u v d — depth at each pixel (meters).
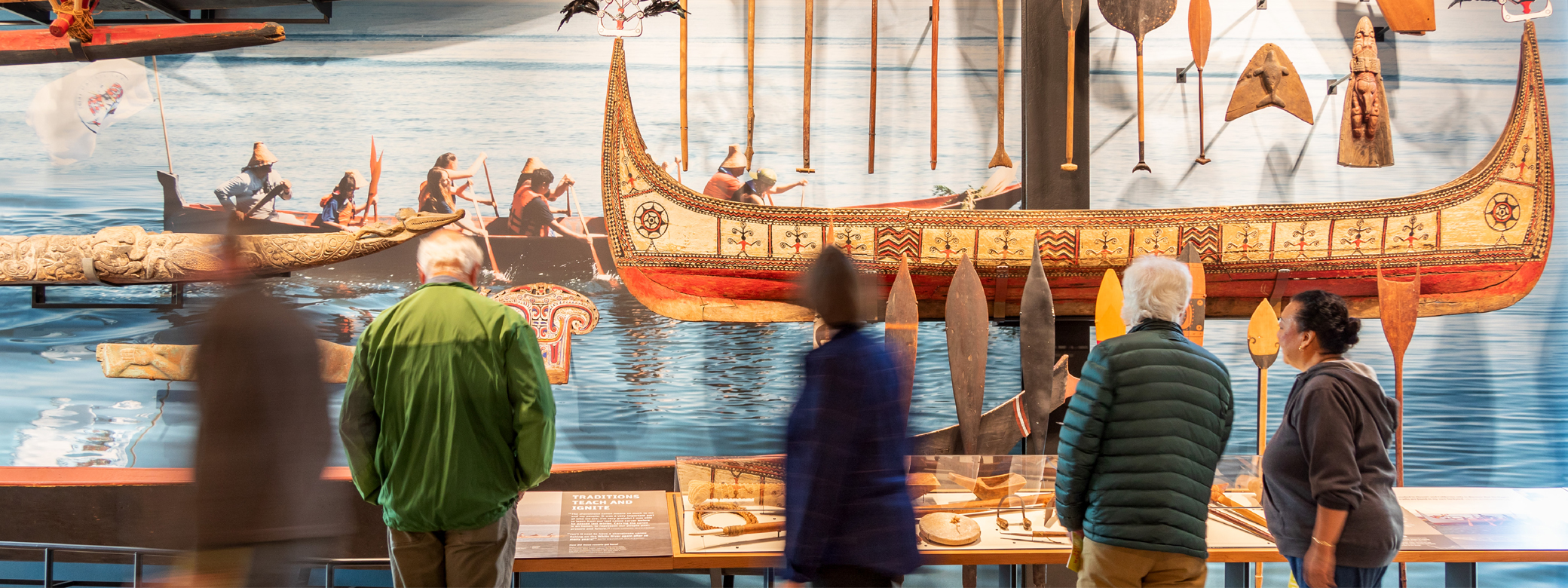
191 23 3.04
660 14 3.49
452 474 1.88
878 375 1.56
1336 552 1.80
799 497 1.52
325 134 3.41
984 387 3.29
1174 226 3.21
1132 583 1.74
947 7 3.54
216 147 3.38
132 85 3.36
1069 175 3.31
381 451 1.95
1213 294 3.33
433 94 3.44
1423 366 3.50
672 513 2.60
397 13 3.42
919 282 3.29
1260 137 3.56
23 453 3.25
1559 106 3.58
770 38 3.51
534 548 2.32
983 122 3.55
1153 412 1.74
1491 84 3.56
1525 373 3.49
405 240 3.18
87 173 3.35
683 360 3.42
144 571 3.16
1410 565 3.36
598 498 2.78
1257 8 3.54
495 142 3.45
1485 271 3.29
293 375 1.61
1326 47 3.56
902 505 1.56
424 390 1.88
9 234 3.33
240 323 1.57
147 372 3.21
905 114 3.55
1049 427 3.28
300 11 3.42
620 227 3.28
